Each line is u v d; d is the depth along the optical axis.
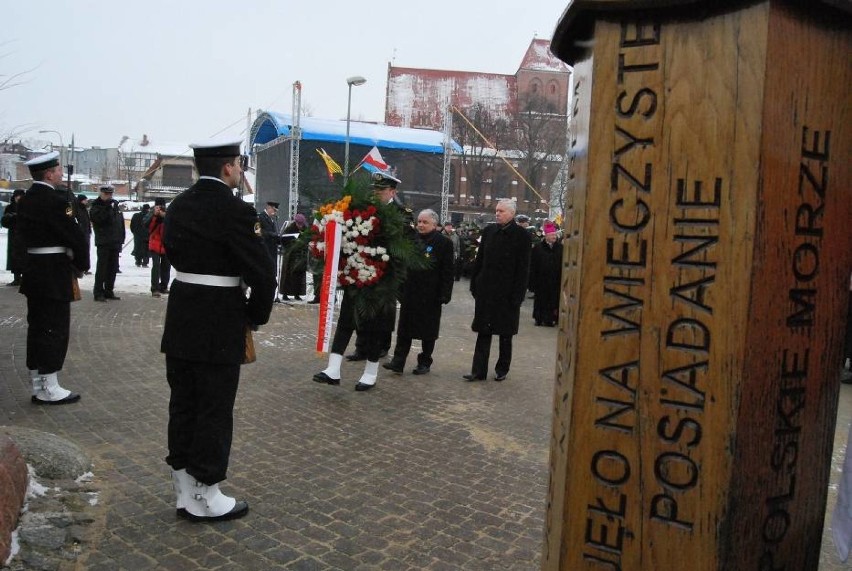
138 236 15.20
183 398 3.29
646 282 1.19
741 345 1.10
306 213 15.66
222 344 3.20
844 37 1.15
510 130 43.94
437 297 6.73
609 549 1.25
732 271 1.11
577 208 1.33
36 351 4.94
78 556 2.87
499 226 6.55
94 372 6.02
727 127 1.10
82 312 8.97
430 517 3.45
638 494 1.22
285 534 3.19
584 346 1.27
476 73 57.41
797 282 1.15
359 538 3.18
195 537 3.11
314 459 4.23
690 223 1.14
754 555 1.17
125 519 3.25
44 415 4.76
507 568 2.96
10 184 36.25
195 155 3.27
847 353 6.97
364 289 5.77
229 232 3.19
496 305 6.52
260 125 21.91
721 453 1.13
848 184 1.19
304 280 11.42
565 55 1.46
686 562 1.17
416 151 21.09
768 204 1.09
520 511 3.57
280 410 5.26
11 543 2.78
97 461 3.94
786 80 1.09
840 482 1.68
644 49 1.18
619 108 1.21
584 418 1.27
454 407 5.64
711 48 1.11
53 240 4.84
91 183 51.94
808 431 1.21
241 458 4.18
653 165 1.18
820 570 3.07
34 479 3.42
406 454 4.40
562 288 1.46
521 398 6.08
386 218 5.77
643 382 1.20
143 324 8.41
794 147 1.12
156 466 3.93
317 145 19.58
